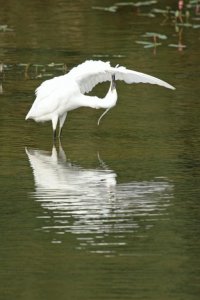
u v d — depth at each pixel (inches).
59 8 1021.8
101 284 402.9
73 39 893.2
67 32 920.3
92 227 466.6
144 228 465.1
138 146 600.7
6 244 444.5
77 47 864.3
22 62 813.9
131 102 703.7
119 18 985.5
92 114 679.7
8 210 487.5
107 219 476.7
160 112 676.7
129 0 1069.8
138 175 544.7
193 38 908.6
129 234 456.8
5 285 401.7
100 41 887.7
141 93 729.6
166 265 422.6
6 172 549.0
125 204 496.7
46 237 453.1
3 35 905.5
